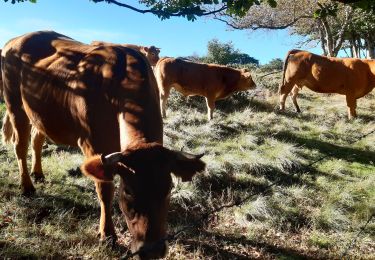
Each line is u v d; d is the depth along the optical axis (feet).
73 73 17.12
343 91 43.42
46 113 18.10
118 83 15.57
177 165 12.36
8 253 15.64
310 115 43.45
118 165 12.10
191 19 13.64
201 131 34.68
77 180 22.86
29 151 27.04
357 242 20.29
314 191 25.49
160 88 40.34
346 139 36.60
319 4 15.53
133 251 11.89
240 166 27.37
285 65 44.14
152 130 14.33
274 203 23.00
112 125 15.57
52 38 20.38
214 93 40.68
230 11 13.94
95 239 17.38
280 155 29.50
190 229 19.65
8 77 20.42
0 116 34.30
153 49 58.59
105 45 17.90
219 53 112.68
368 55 93.25
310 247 19.72
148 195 11.70
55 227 17.99
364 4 12.93
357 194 25.57
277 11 74.90
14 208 19.16
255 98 49.21
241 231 20.59
